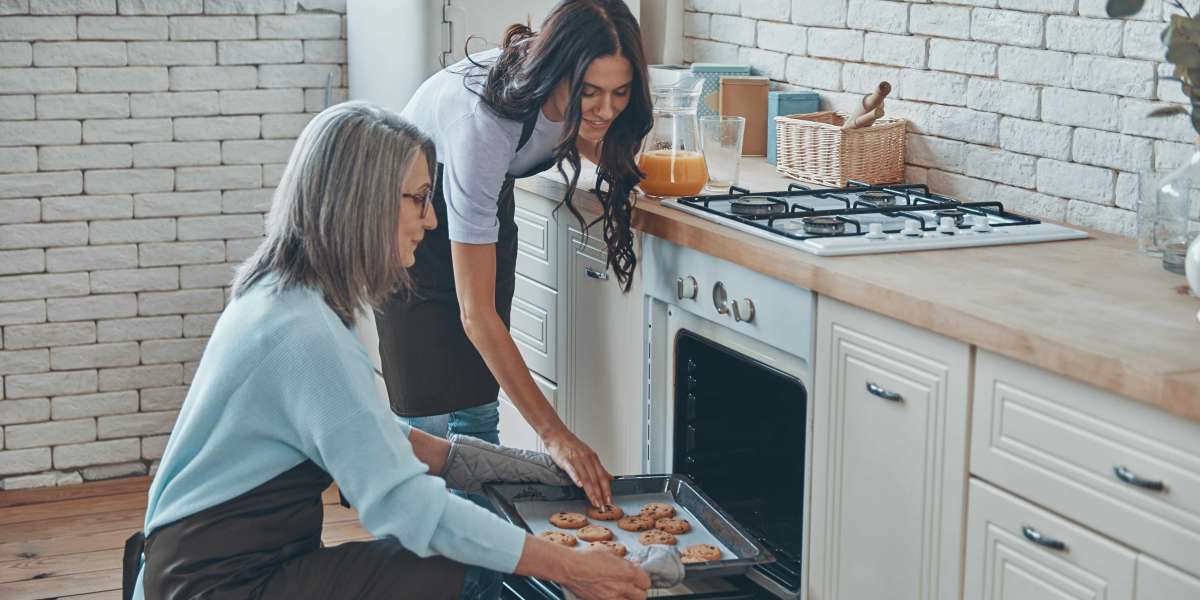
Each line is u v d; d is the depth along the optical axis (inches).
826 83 140.3
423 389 115.8
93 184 161.8
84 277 163.8
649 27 165.6
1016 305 82.0
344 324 81.1
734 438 110.0
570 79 98.1
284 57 166.9
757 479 109.0
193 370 170.4
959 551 84.4
